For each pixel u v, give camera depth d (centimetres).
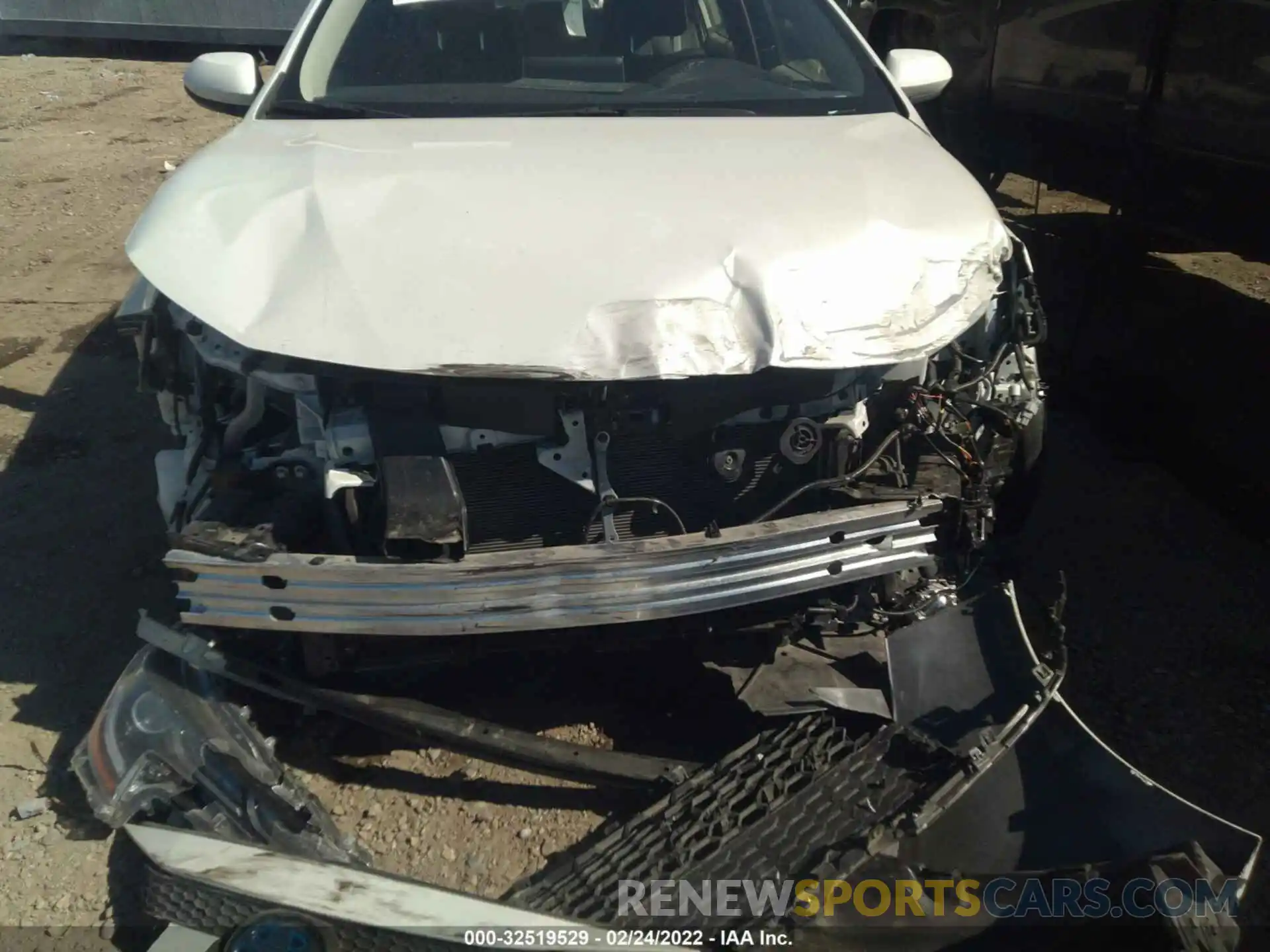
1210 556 343
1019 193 617
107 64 1080
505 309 213
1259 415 411
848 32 347
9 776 260
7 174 736
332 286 217
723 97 312
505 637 231
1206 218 393
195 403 254
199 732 221
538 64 318
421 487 211
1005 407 272
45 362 470
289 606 210
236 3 1007
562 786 260
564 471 224
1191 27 384
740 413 232
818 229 234
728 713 272
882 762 223
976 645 238
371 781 261
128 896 231
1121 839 211
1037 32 466
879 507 228
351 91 310
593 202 238
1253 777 261
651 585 212
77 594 322
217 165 263
